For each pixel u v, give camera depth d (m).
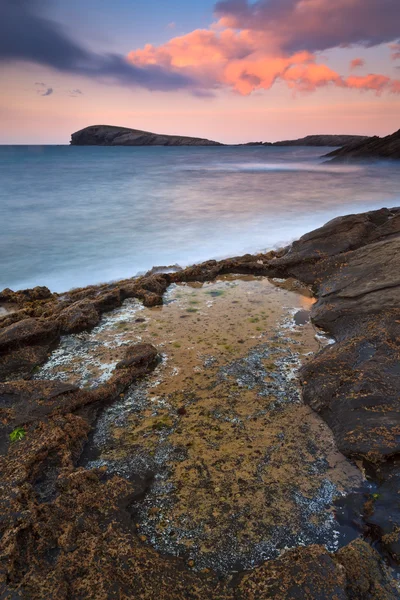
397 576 2.30
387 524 2.58
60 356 4.93
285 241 11.22
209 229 12.71
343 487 2.94
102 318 5.92
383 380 3.78
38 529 2.50
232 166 47.00
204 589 2.25
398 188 21.02
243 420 3.69
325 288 6.41
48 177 30.41
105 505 2.76
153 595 2.17
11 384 3.98
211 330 5.44
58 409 3.70
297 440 3.42
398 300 5.23
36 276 8.80
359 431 3.32
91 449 3.42
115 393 4.12
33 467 3.07
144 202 18.23
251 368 4.50
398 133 44.91
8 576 2.22
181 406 3.92
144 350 4.71
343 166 42.06
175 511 2.79
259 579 2.23
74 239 11.70
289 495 2.89
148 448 3.40
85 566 2.30
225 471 3.11
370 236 8.09
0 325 5.78
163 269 8.22
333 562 2.25
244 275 7.71
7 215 15.31
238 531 2.63
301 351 4.85
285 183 25.45
